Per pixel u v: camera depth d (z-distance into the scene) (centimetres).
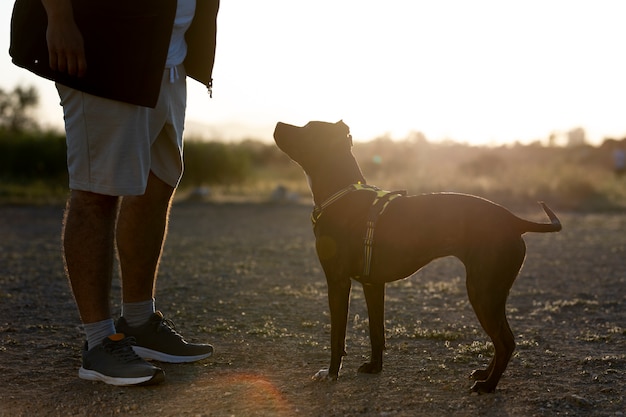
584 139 5178
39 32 337
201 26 384
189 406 315
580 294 632
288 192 1914
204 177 2264
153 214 384
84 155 342
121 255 386
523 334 472
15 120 3953
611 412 315
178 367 381
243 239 1048
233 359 398
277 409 312
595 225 1303
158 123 363
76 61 327
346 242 353
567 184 1841
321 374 358
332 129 376
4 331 459
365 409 313
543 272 768
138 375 340
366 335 462
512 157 4025
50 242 988
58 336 448
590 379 365
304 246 971
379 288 371
